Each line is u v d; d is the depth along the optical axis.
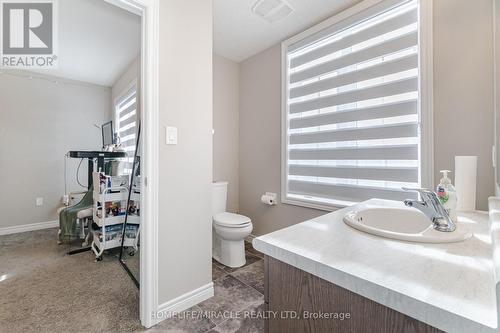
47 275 2.06
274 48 2.63
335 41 2.10
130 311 1.56
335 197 2.12
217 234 2.37
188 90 1.60
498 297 0.36
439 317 0.42
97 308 1.60
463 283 0.50
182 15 1.56
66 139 3.76
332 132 2.13
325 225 0.91
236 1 1.92
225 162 2.97
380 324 0.51
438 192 0.97
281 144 2.55
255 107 2.86
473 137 1.40
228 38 2.50
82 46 2.71
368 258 0.62
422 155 1.58
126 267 2.18
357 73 1.95
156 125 1.44
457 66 1.46
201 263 1.69
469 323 0.39
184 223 1.60
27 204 3.43
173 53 1.52
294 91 2.45
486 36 1.36
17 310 1.57
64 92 3.74
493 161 1.29
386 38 1.79
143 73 1.43
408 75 1.67
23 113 3.42
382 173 1.81
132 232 2.37
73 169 3.81
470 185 1.19
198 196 1.68
